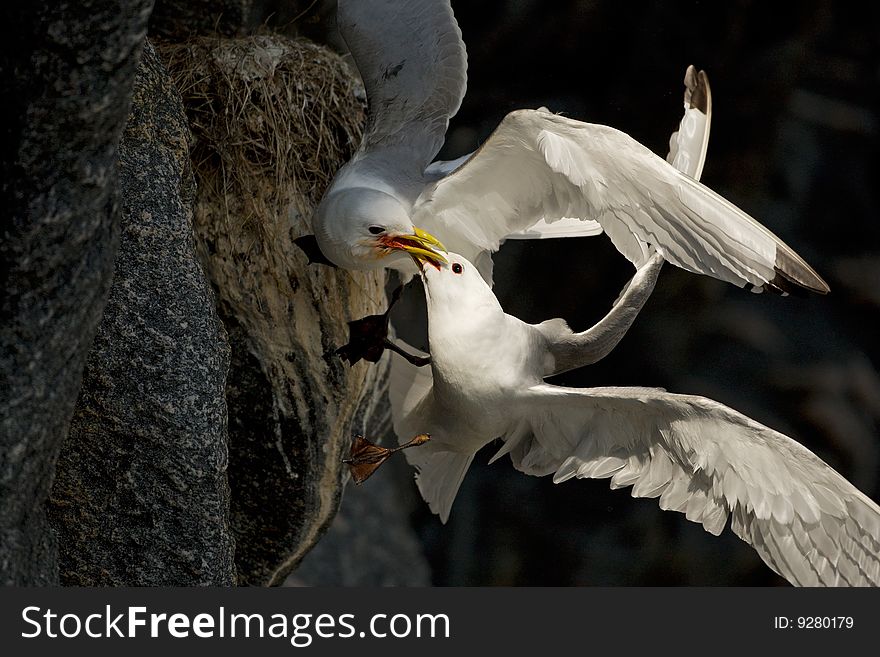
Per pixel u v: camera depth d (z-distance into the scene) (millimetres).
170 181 7129
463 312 7566
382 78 8719
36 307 5254
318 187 9078
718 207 7207
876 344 18812
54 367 5402
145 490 6938
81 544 6898
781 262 7184
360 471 8320
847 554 7336
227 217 8672
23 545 5617
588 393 7477
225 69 8820
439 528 18344
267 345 8984
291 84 9031
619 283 18016
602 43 16531
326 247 8273
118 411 6840
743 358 18297
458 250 8633
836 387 18328
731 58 17000
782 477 7312
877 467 18375
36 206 5098
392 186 8453
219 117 8727
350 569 15414
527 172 8023
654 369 18406
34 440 5430
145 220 6945
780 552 7523
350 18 8742
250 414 9156
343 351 8820
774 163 17844
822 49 17719
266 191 8805
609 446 7930
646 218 7559
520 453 8320
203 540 7059
